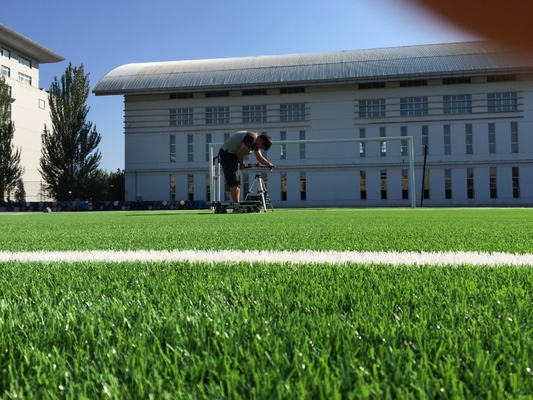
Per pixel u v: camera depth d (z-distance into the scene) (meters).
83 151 31.66
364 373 0.57
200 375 0.58
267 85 28.84
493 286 1.19
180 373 0.59
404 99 28.22
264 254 2.01
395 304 0.98
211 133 29.88
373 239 2.82
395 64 28.34
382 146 28.34
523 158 26.94
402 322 0.82
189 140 30.03
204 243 2.64
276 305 0.97
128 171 30.12
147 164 30.06
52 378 0.59
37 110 34.44
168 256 1.99
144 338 0.74
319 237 3.02
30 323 0.86
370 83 28.55
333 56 31.52
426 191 27.80
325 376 0.55
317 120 29.02
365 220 5.88
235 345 0.69
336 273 1.46
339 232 3.54
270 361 0.62
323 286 1.21
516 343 0.69
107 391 0.54
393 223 5.04
